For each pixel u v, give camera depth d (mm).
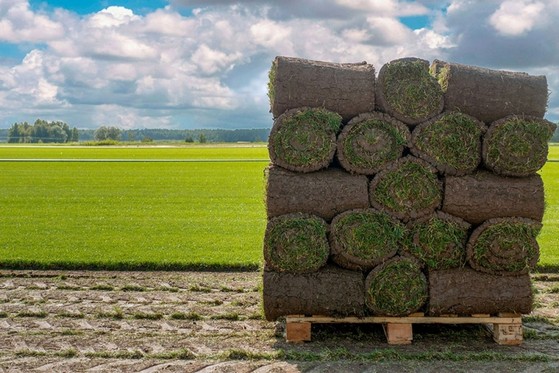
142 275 9289
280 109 6359
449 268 6250
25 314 7156
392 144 6262
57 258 9938
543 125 6242
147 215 15891
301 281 6188
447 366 5570
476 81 6281
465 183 6203
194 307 7516
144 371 5375
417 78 6312
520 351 6016
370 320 6266
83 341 6242
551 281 9078
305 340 6266
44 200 19453
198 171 33188
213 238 12172
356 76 6320
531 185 6242
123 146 93500
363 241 6125
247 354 5781
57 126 156125
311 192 6230
